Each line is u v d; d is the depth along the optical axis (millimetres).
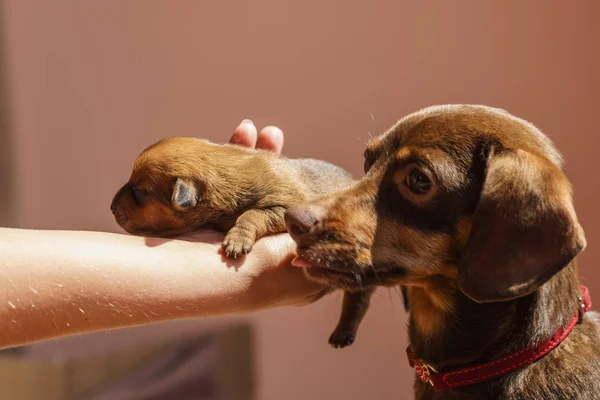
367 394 1400
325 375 1380
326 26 1327
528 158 773
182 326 1238
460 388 816
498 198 767
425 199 799
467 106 827
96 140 1298
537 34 1372
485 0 1355
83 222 1307
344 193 819
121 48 1288
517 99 1381
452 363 824
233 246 833
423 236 803
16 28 1253
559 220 752
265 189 910
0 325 753
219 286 821
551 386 792
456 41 1356
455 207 795
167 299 802
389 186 813
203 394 1252
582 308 815
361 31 1335
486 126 800
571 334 812
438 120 810
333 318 1375
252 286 834
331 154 1349
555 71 1384
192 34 1297
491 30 1364
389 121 1353
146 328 1202
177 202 892
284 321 1351
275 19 1313
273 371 1351
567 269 808
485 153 793
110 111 1296
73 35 1272
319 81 1335
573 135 1398
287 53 1322
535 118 1388
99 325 785
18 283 758
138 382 1192
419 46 1351
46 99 1274
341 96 1340
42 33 1265
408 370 1401
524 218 760
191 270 814
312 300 875
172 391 1212
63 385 1156
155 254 810
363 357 1392
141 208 928
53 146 1285
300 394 1368
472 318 812
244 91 1320
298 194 915
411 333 863
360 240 807
